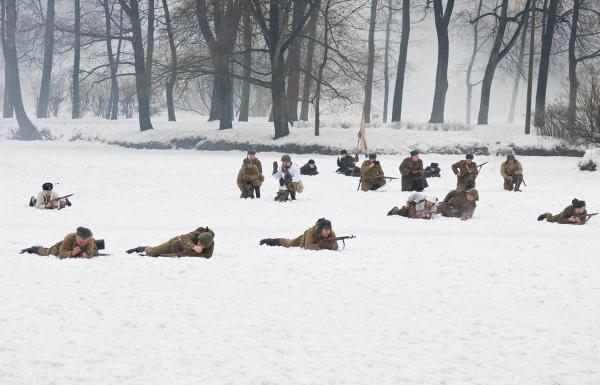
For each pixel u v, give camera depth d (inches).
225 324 649.0
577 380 517.0
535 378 520.4
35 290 776.9
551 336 624.4
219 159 3612.2
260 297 761.0
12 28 6259.8
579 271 931.3
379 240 1212.5
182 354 561.9
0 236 1189.7
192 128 4906.5
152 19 5339.6
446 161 3786.9
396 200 1924.2
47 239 1159.6
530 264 981.8
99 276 858.1
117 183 2285.9
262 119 5930.1
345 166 2883.9
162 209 1665.8
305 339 607.8
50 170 2765.7
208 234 1000.9
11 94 6077.8
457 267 954.1
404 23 5024.6
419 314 698.8
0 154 3791.8
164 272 883.4
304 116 5723.4
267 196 2028.8
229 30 4197.8
